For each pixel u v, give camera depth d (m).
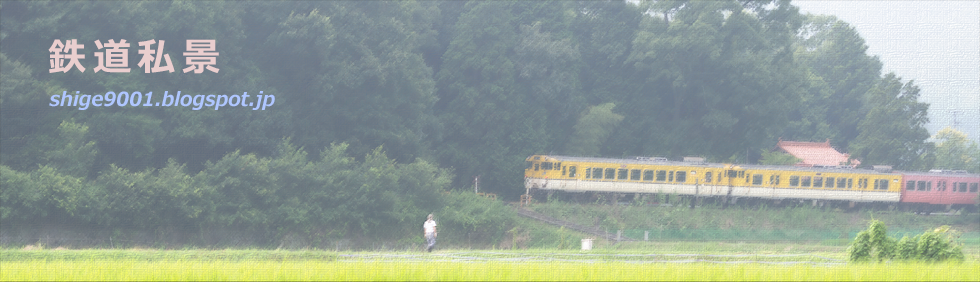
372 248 94.81
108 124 88.81
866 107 173.62
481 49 123.62
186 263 37.41
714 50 128.38
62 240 81.12
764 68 130.00
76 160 84.56
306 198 92.69
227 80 100.38
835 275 34.12
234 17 100.88
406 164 107.19
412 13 123.31
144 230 84.88
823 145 157.88
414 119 114.56
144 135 90.19
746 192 108.56
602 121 131.75
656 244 85.75
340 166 97.69
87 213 80.88
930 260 41.91
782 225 102.06
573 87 129.75
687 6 136.62
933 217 108.38
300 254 54.66
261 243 90.56
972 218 106.69
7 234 79.25
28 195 78.38
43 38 88.81
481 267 35.47
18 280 32.91
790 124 166.50
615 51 140.25
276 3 103.38
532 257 55.38
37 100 85.81
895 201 109.81
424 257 54.25
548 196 111.00
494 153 119.94
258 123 98.44
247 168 90.38
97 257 52.44
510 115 120.81
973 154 156.12
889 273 34.88
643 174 109.94
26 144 86.31
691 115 142.25
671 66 134.38
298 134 106.31
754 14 138.88
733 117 136.25
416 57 115.69
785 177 108.94
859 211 108.38
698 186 108.94
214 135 95.25
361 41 106.62
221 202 88.38
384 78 105.25
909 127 137.25
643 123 140.50
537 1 133.38
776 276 33.72
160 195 83.81
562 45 127.44
